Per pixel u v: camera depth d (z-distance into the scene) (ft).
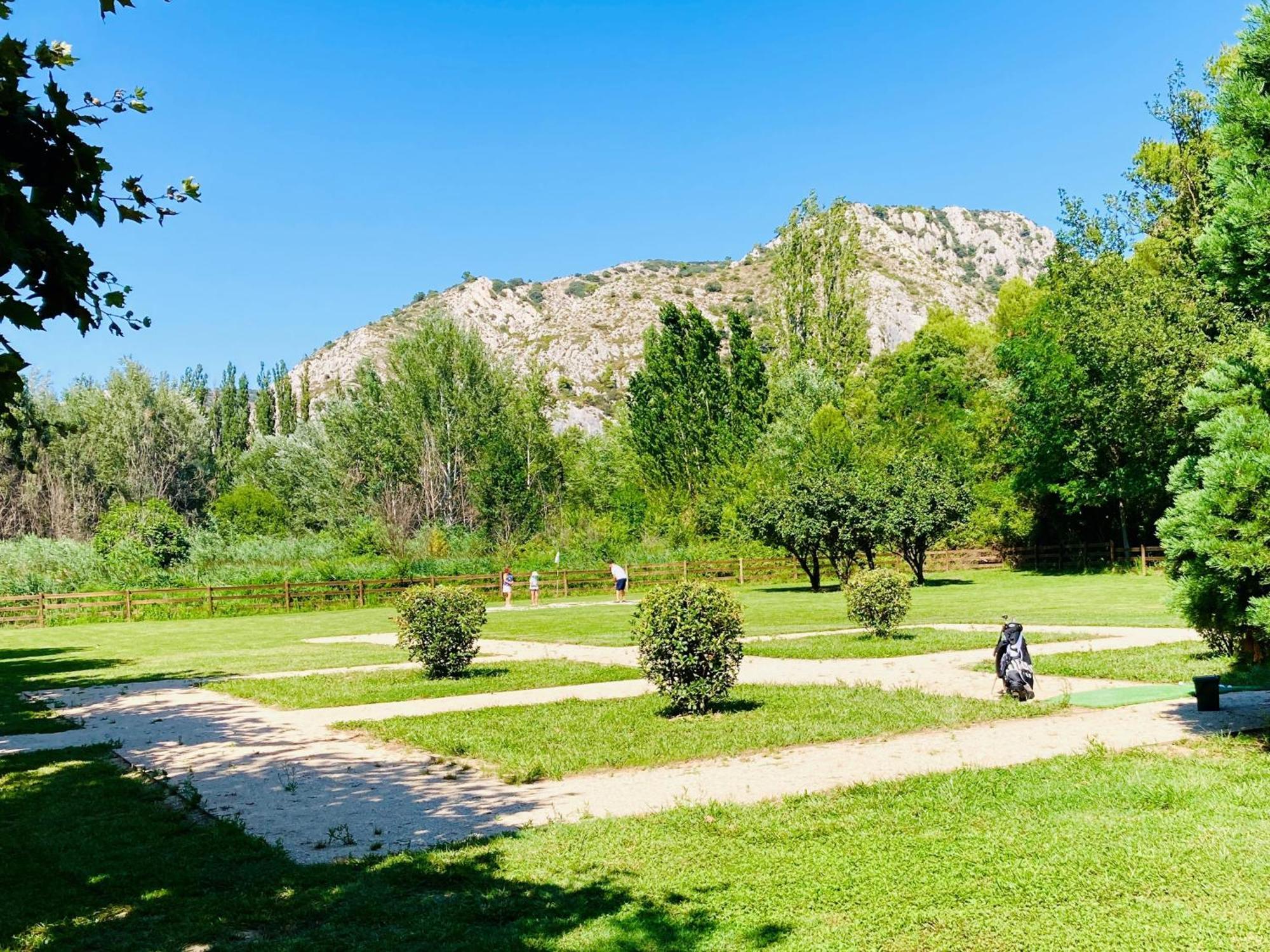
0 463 190.39
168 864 21.17
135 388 213.87
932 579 145.48
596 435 266.57
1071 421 147.33
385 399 212.43
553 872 19.65
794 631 76.18
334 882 19.53
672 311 209.26
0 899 19.20
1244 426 29.63
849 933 16.02
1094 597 101.30
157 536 147.02
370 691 49.62
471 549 168.96
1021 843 20.31
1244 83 29.99
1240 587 30.27
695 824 22.93
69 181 15.26
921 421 208.13
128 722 42.78
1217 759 27.78
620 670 55.88
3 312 14.78
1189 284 137.49
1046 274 184.65
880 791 25.31
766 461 186.70
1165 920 16.03
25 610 114.93
